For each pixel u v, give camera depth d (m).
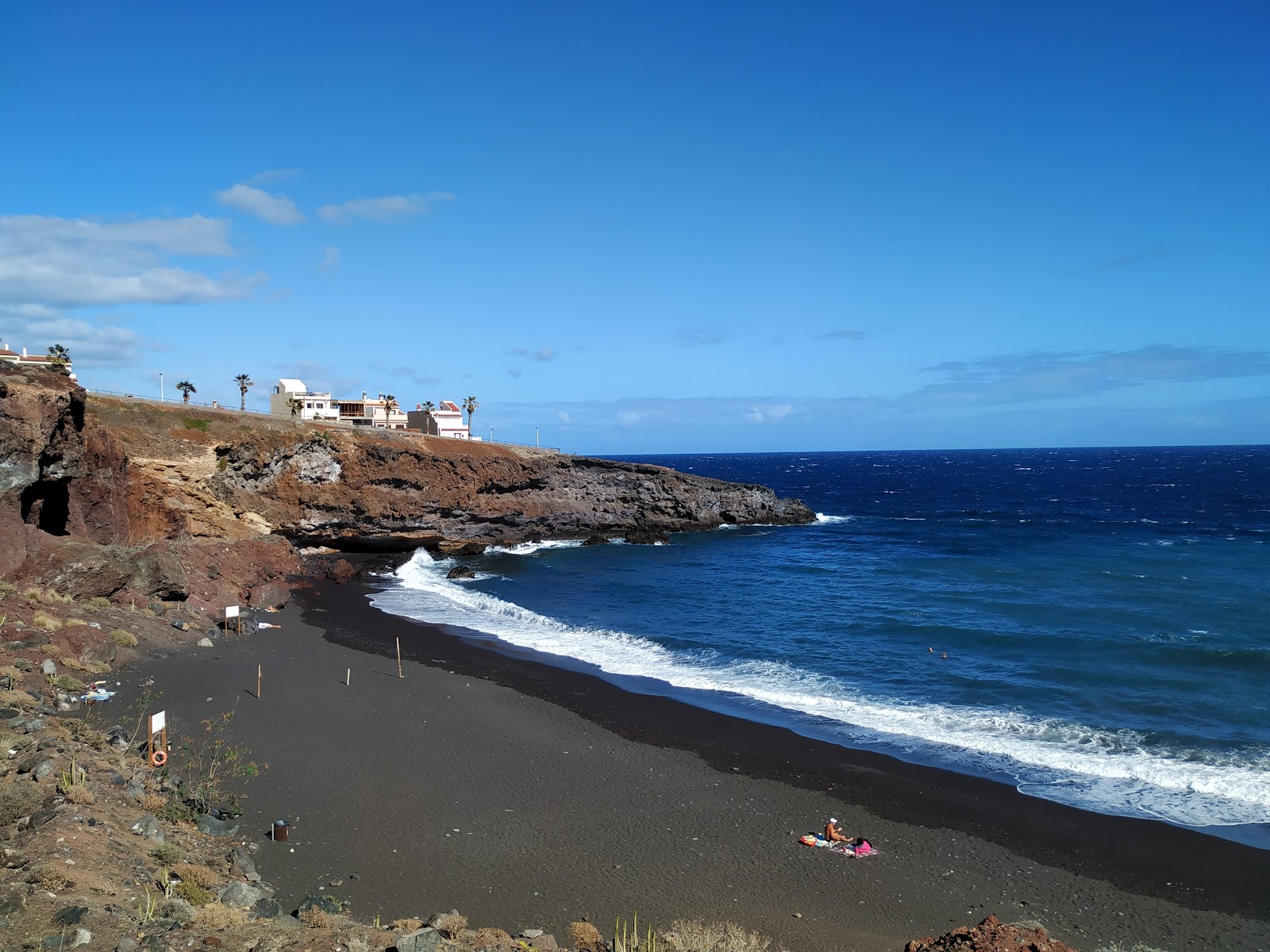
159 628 34.44
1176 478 187.62
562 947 14.29
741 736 26.83
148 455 53.22
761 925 15.80
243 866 15.81
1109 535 84.38
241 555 51.00
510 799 21.47
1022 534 86.25
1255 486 157.00
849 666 35.47
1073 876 18.27
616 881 17.36
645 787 22.59
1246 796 22.23
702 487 91.81
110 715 24.38
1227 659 35.47
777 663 36.09
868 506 129.38
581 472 81.88
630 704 30.02
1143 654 36.50
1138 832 20.28
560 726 27.45
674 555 71.94
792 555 72.25
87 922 11.16
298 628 40.44
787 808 21.53
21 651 26.30
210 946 11.48
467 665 35.12
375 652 36.44
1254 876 18.30
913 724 28.08
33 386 36.22
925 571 61.69
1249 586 53.41
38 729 19.09
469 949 12.72
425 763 23.55
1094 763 24.55
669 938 14.38
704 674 34.31
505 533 75.75
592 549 76.06
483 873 17.44
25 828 13.95
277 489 61.62
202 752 22.83
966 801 22.02
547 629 42.78
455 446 74.38
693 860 18.50
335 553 65.12
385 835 18.86
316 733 25.27
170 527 48.97
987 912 16.75
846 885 17.64
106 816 15.66
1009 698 30.81
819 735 26.98
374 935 12.97
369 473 65.75
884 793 22.48
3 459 32.97
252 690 28.83
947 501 137.88
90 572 34.00
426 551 68.56
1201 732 27.03
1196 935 16.05
